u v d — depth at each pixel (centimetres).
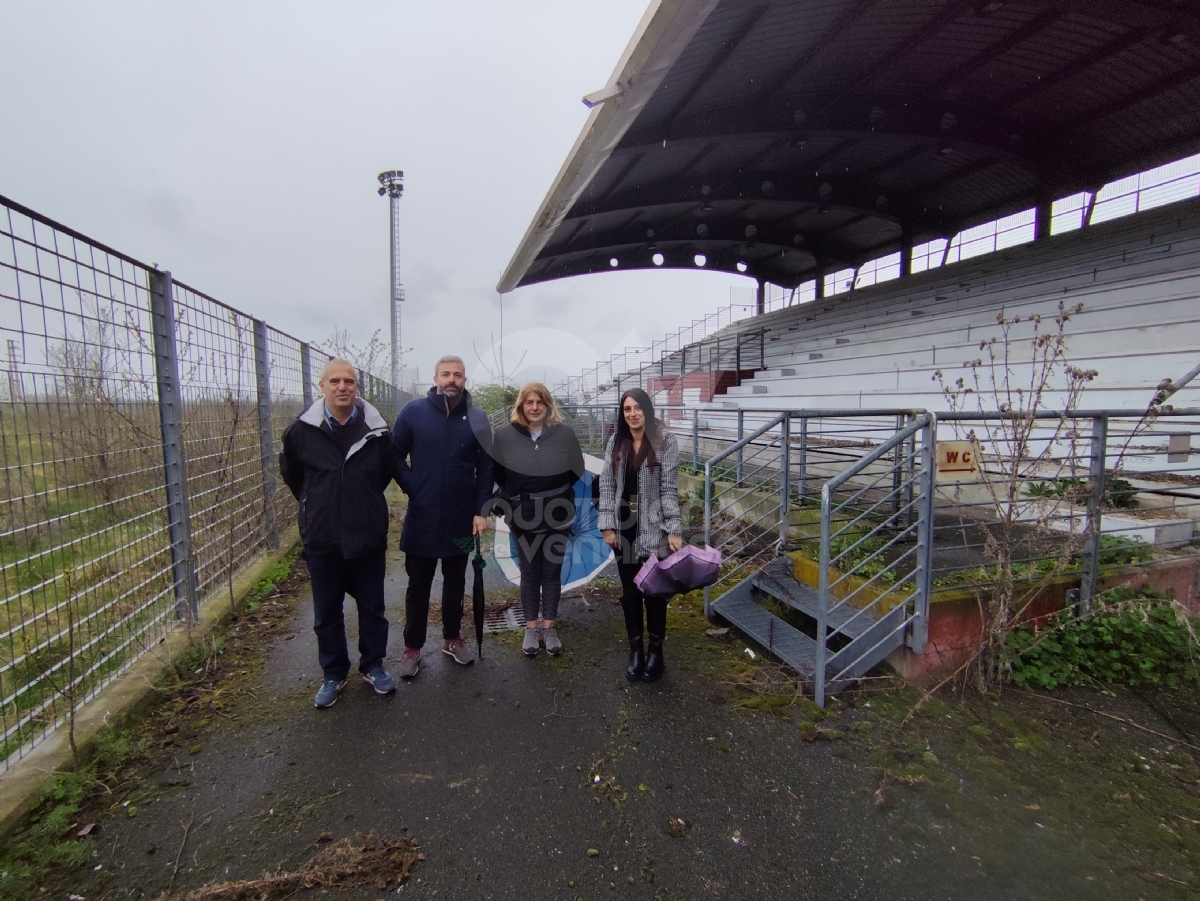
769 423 443
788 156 1361
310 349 684
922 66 990
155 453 347
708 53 798
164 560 355
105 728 267
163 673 321
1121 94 1124
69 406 272
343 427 305
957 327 963
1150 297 760
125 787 244
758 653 373
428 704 312
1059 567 331
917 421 308
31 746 249
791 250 2170
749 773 254
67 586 266
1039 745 272
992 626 312
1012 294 1105
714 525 644
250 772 255
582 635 405
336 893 192
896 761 260
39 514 254
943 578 365
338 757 265
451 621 361
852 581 373
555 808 233
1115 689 320
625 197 1344
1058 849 211
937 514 481
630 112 587
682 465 866
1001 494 471
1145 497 477
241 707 309
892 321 1359
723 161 1311
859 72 987
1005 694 316
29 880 196
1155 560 381
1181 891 192
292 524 661
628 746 273
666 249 2189
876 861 205
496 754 268
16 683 245
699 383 1641
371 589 323
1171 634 335
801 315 2061
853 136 1146
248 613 432
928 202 1762
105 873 200
